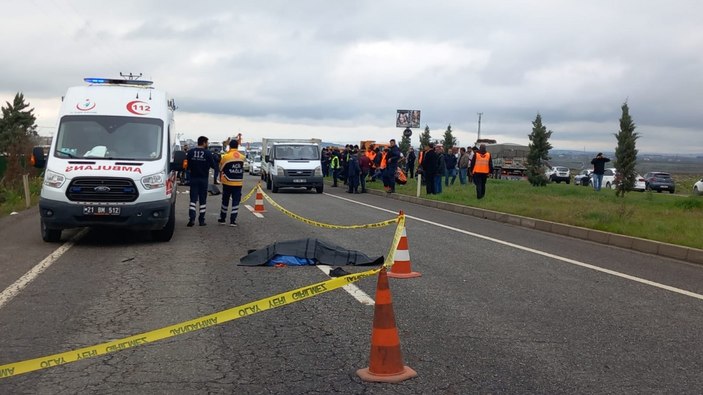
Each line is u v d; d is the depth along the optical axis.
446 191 27.16
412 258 11.14
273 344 6.21
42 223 12.42
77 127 12.76
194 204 15.52
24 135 27.92
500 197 24.19
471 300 8.05
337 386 5.11
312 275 9.52
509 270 10.16
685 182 79.56
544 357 5.89
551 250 12.48
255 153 58.66
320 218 17.77
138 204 11.82
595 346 6.25
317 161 29.72
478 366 5.61
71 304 7.71
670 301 8.23
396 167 27.42
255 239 13.32
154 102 13.55
